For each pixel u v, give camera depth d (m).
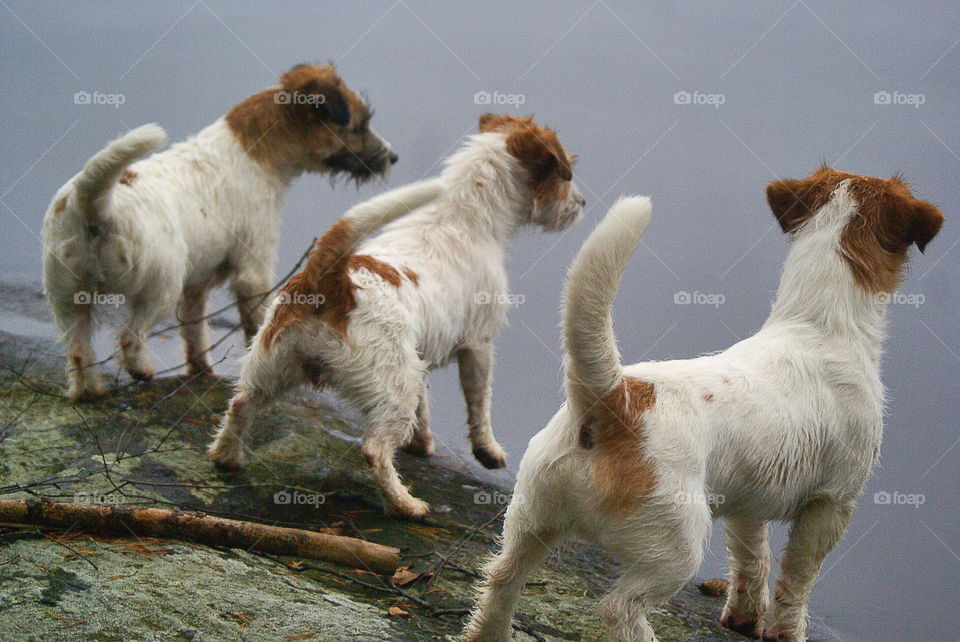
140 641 3.00
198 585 3.44
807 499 3.87
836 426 3.78
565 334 3.15
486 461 5.66
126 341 5.59
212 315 6.20
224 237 6.09
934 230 4.05
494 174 5.54
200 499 4.47
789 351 3.81
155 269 5.31
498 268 5.49
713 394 3.47
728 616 4.22
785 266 4.15
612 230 3.04
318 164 6.62
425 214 5.38
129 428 5.11
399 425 4.62
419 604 3.81
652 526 3.18
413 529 4.62
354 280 4.59
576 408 3.23
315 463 5.16
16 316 6.96
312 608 3.46
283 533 3.91
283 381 4.63
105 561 3.50
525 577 3.42
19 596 3.15
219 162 6.11
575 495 3.24
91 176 4.77
